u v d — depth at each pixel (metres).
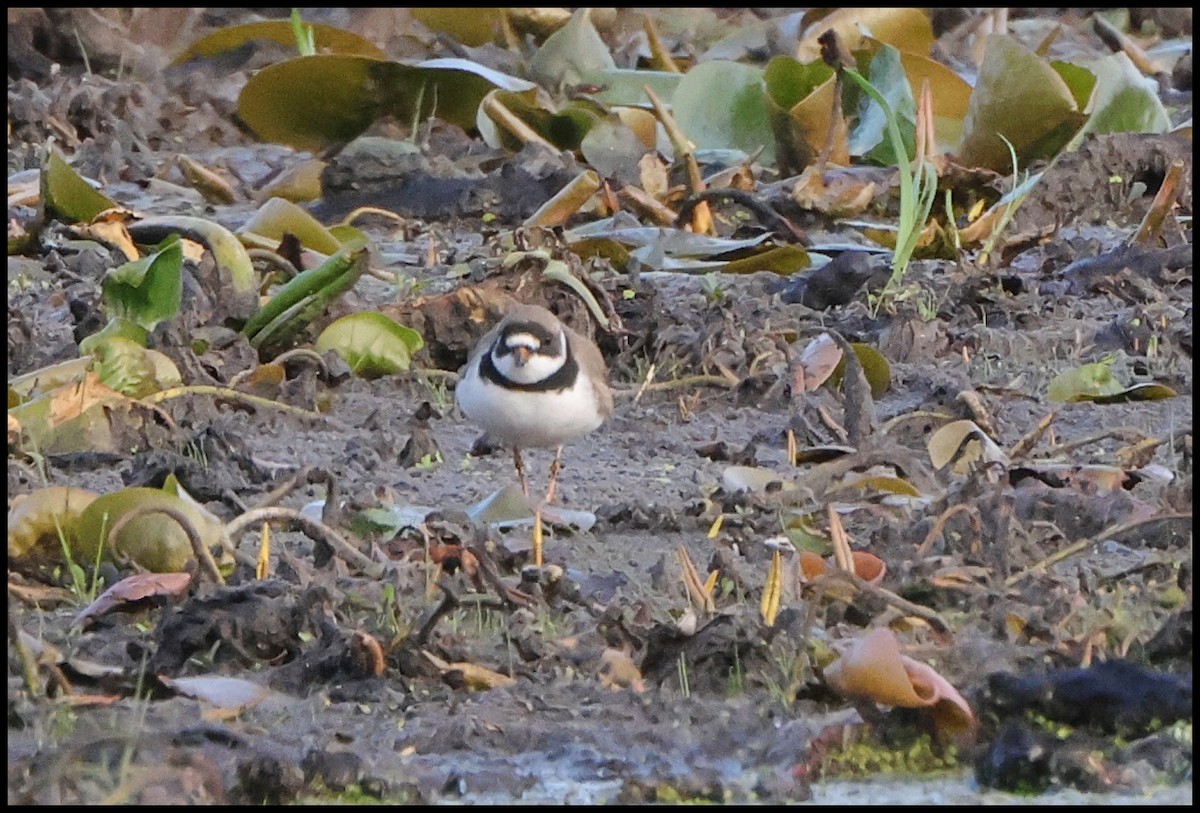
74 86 22.23
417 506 10.80
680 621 8.48
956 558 9.32
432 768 7.61
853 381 11.86
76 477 11.20
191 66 24.28
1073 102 18.53
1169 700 7.78
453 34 26.47
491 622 8.99
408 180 18.53
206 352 13.05
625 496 11.15
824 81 20.42
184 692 8.17
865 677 7.82
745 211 18.25
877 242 17.27
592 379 10.95
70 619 9.07
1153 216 16.39
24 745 7.69
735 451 11.84
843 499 10.64
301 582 9.18
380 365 13.38
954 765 7.80
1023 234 16.59
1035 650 8.44
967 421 11.32
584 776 7.60
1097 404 12.90
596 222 17.36
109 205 15.73
